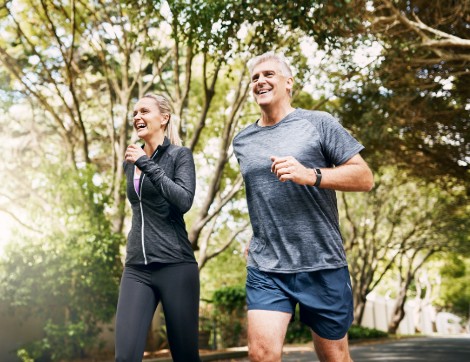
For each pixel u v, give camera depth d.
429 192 23.02
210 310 14.76
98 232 8.74
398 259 36.50
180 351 3.34
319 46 9.45
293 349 14.54
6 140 12.97
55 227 8.97
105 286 8.70
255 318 2.74
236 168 16.31
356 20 9.07
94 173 9.20
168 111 3.65
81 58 12.60
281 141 2.85
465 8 9.91
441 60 10.22
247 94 10.92
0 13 11.27
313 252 2.73
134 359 3.17
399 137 14.39
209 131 15.36
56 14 11.61
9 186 12.51
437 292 45.66
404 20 9.66
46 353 8.92
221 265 25.22
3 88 12.61
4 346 8.57
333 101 14.18
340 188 2.67
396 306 30.61
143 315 3.25
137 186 3.36
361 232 25.23
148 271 3.32
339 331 2.75
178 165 3.47
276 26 9.37
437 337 27.17
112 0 11.22
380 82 11.88
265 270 2.77
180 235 3.33
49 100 13.27
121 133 11.48
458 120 13.20
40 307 8.53
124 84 11.60
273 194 2.79
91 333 8.84
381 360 10.25
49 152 13.39
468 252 26.62
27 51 11.96
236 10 8.58
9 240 8.45
